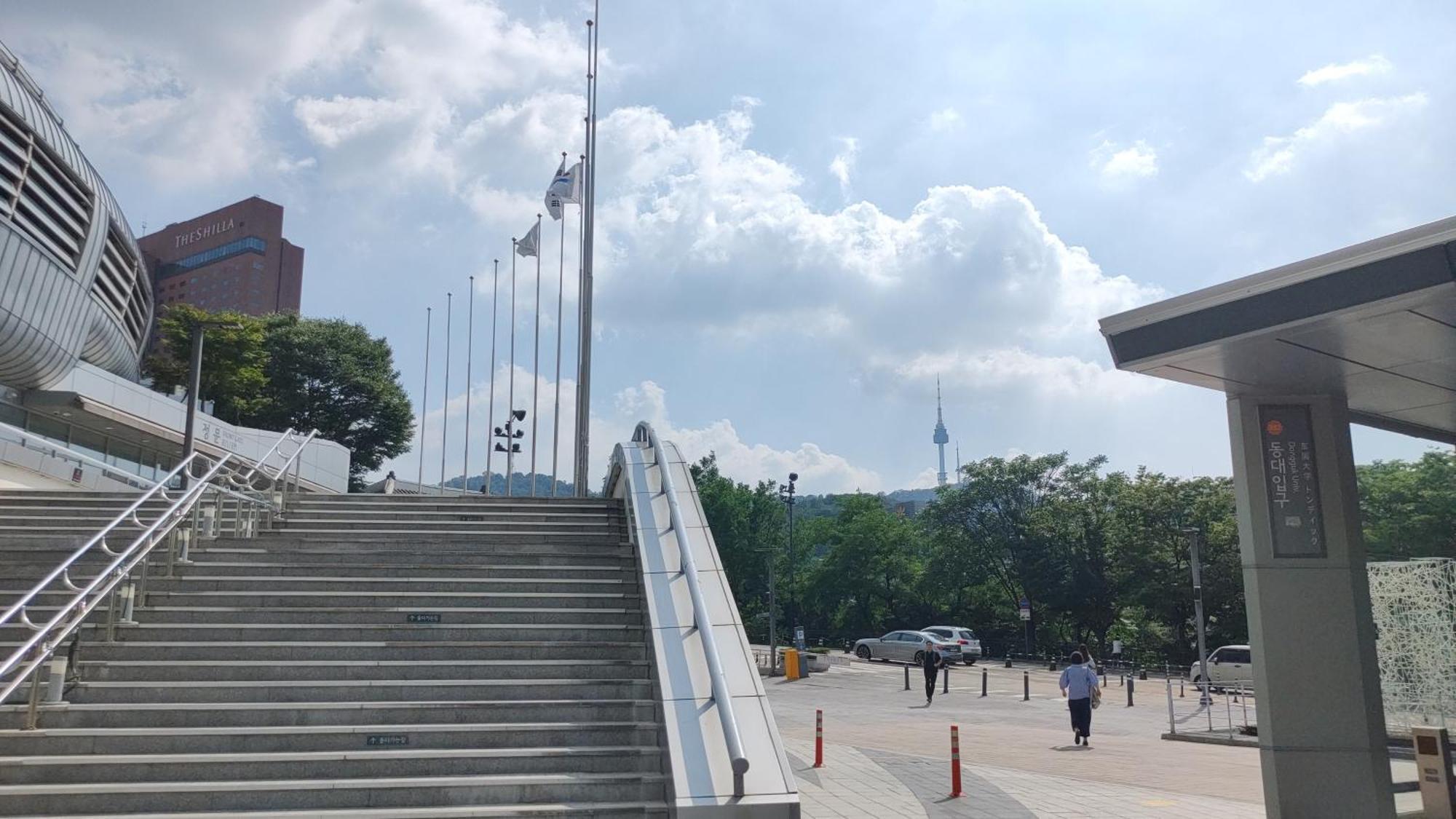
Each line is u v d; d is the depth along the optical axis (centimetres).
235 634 982
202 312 4850
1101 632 5953
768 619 7825
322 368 5747
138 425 2936
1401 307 716
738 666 856
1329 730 905
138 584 1054
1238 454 969
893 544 7269
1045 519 6003
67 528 1285
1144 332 862
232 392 4919
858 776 1280
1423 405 1017
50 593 1040
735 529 7556
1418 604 1574
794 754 1495
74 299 2684
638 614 1055
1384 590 1606
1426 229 691
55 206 2525
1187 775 1386
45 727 812
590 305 2956
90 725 820
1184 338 833
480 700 897
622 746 841
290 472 3522
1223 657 3538
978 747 1673
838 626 7606
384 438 6019
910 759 1464
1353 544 941
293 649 955
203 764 760
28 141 2355
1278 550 941
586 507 1470
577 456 2866
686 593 986
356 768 779
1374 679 920
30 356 2491
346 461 4303
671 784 720
